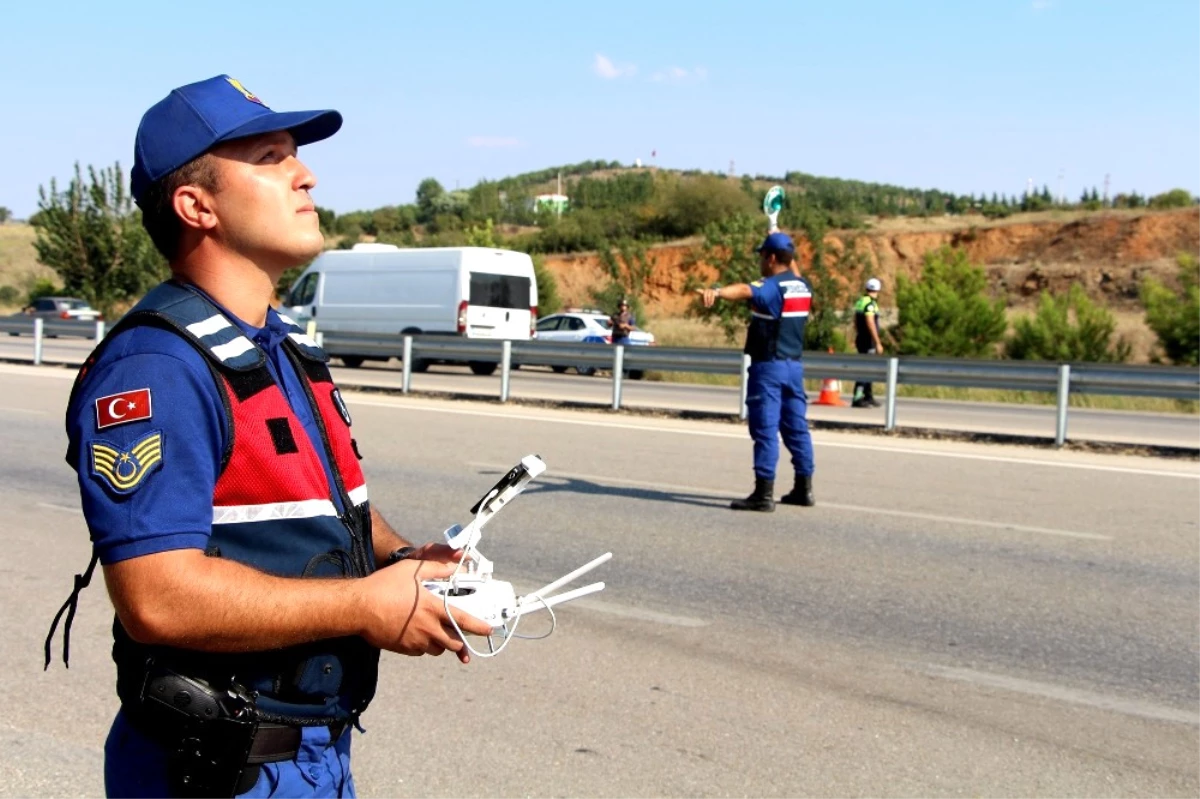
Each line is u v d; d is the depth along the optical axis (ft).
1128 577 24.80
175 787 6.39
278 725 6.46
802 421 31.99
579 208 359.05
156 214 6.73
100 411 6.03
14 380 69.05
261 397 6.40
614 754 15.60
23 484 35.09
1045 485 35.81
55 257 152.46
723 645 20.13
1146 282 100.73
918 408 64.59
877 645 20.18
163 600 5.87
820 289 115.65
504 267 92.63
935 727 16.58
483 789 14.53
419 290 91.91
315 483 6.62
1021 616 21.94
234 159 6.66
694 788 14.55
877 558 26.30
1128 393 44.21
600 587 7.09
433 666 19.11
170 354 6.12
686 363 55.42
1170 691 18.10
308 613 6.15
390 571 6.43
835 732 16.39
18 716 16.88
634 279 163.12
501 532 28.66
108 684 18.21
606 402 60.08
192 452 6.05
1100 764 15.37
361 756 15.51
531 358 61.21
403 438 45.34
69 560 25.76
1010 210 225.76
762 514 31.12
